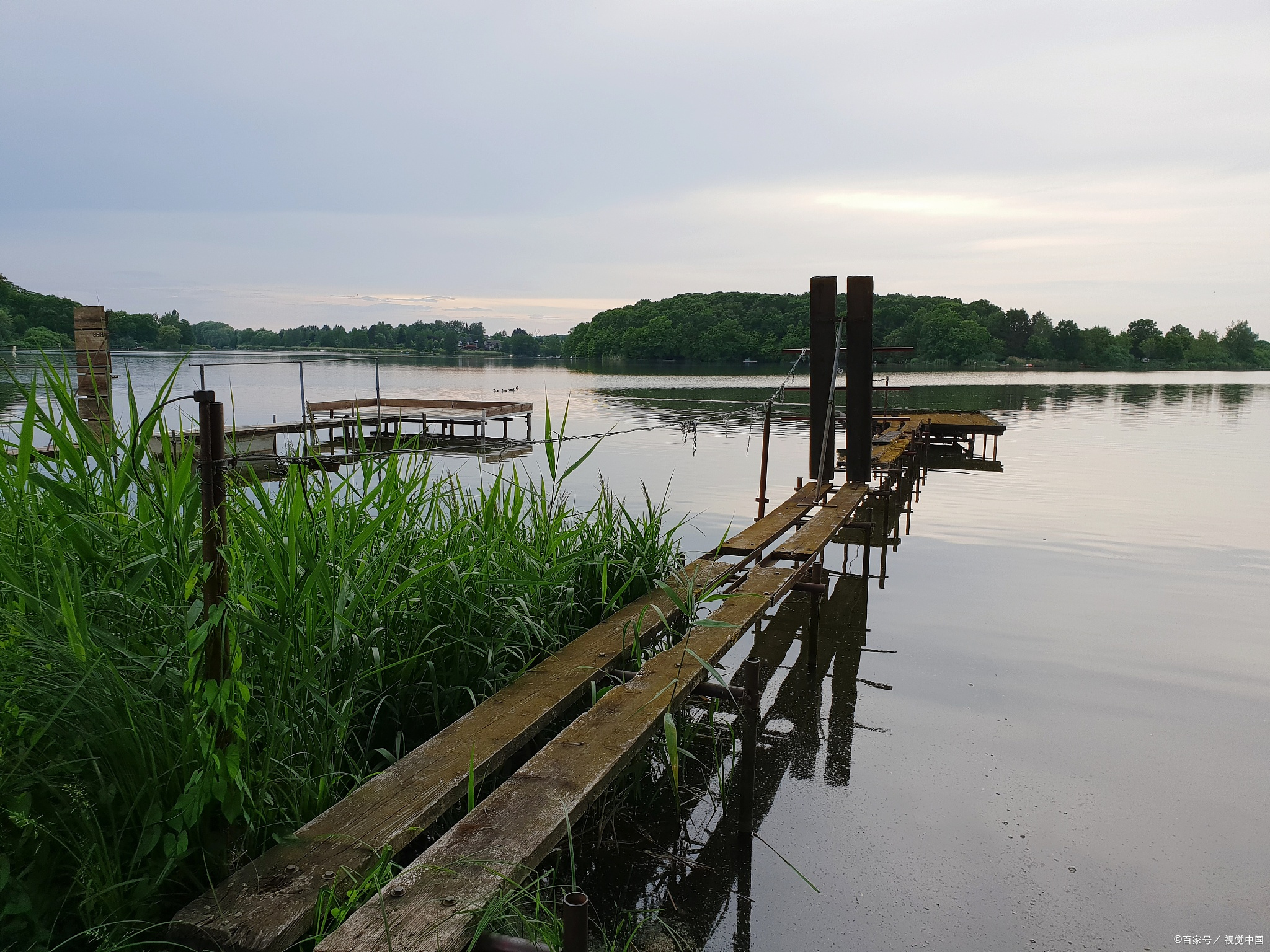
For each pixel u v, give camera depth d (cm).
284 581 278
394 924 199
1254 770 430
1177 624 674
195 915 203
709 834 362
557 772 281
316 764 277
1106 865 346
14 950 199
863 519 1123
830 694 525
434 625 371
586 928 191
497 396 2891
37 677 217
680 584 507
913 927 304
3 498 252
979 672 566
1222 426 2469
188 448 251
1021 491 1345
